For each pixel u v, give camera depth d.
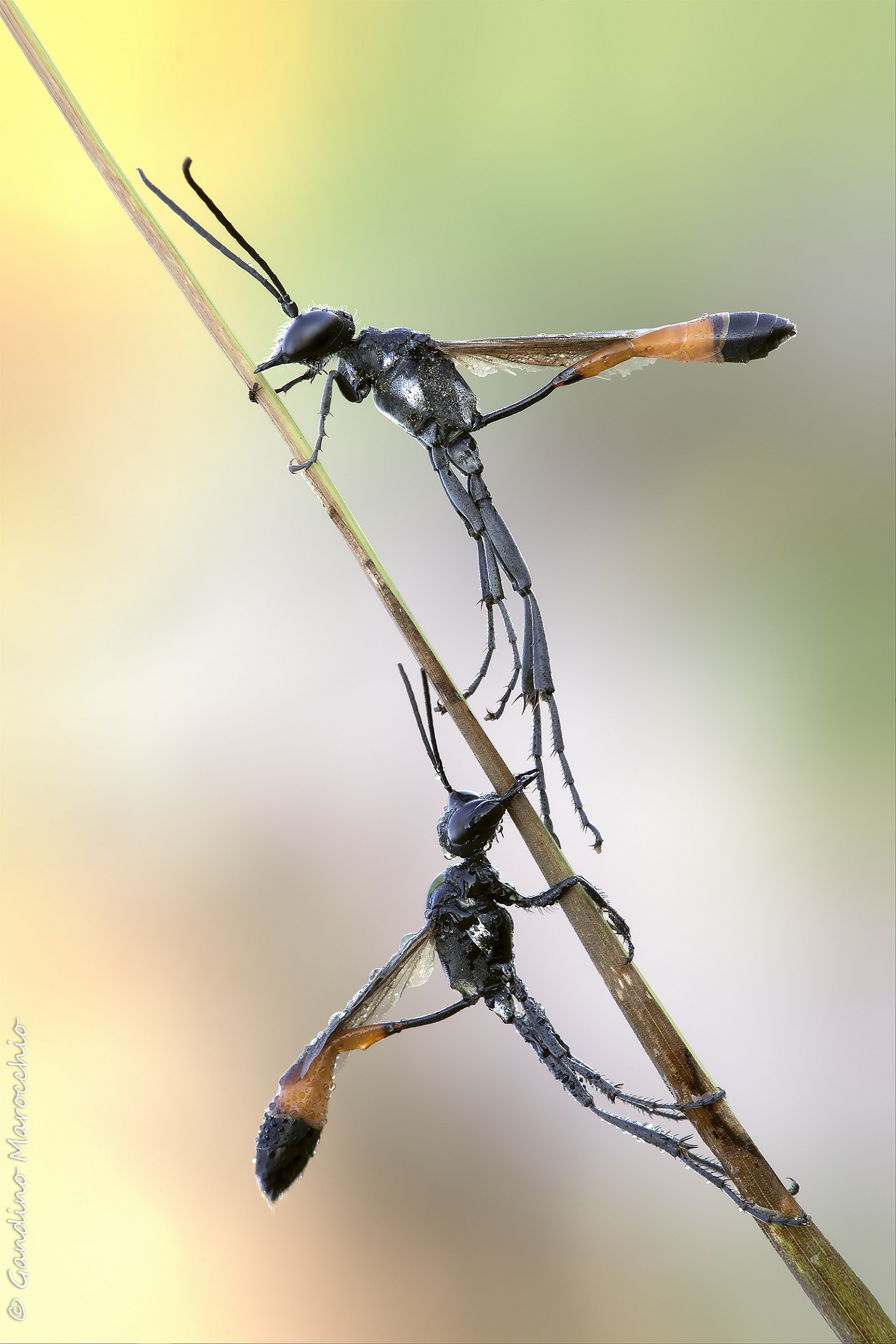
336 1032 0.22
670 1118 0.22
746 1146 0.22
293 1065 0.22
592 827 0.22
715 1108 0.22
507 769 0.22
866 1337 0.22
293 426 0.22
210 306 0.22
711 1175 0.22
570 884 0.22
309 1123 0.22
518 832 0.22
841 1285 0.22
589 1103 0.22
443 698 0.22
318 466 0.22
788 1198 0.22
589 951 0.22
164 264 0.22
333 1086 0.22
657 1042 0.22
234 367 0.22
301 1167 0.22
